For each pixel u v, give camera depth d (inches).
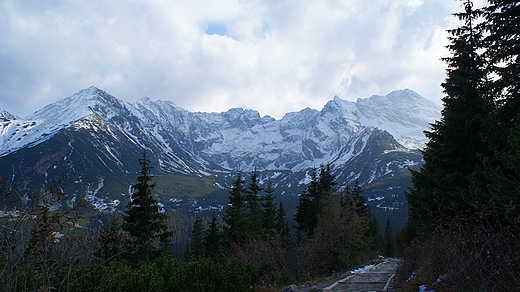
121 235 274.4
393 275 641.0
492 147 413.4
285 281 596.7
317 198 1614.2
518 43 408.8
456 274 279.1
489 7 436.8
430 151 560.1
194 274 378.6
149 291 319.0
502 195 267.9
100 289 283.0
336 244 1020.5
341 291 498.3
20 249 202.4
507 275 236.7
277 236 882.1
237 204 1355.8
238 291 418.9
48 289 213.2
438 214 494.3
